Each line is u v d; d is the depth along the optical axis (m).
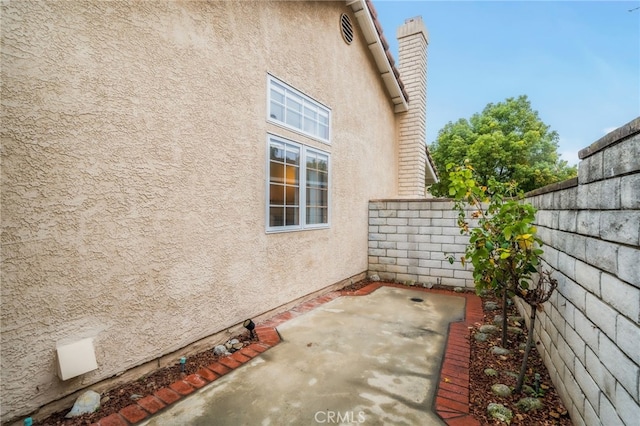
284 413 2.12
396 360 2.90
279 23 4.02
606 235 1.53
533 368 2.77
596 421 1.62
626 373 1.32
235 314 3.41
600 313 1.60
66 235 2.04
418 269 6.18
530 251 2.46
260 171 3.72
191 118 2.88
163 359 2.68
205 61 3.02
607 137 1.48
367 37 6.24
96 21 2.18
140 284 2.49
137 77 2.45
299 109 4.48
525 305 3.78
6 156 1.77
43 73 1.92
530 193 3.65
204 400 2.26
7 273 1.79
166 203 2.68
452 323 3.93
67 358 2.02
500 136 15.55
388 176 7.73
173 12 2.72
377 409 2.16
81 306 2.13
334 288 5.47
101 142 2.22
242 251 3.49
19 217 1.83
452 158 17.53
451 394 2.34
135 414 2.09
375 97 6.92
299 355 3.00
